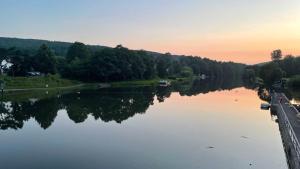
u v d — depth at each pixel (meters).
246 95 106.75
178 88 135.50
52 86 121.19
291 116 56.47
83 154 37.41
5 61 134.38
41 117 60.34
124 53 157.75
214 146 40.66
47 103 78.56
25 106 73.56
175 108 72.25
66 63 155.50
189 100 88.44
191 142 42.41
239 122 56.62
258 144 42.16
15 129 50.25
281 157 36.78
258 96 103.25
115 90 117.94
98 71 144.00
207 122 55.81
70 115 62.47
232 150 39.12
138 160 35.06
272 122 57.47
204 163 34.19
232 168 32.84
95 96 94.94
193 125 53.09
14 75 133.38
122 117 60.25
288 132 42.69
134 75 163.75
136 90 119.38
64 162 34.78
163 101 85.38
